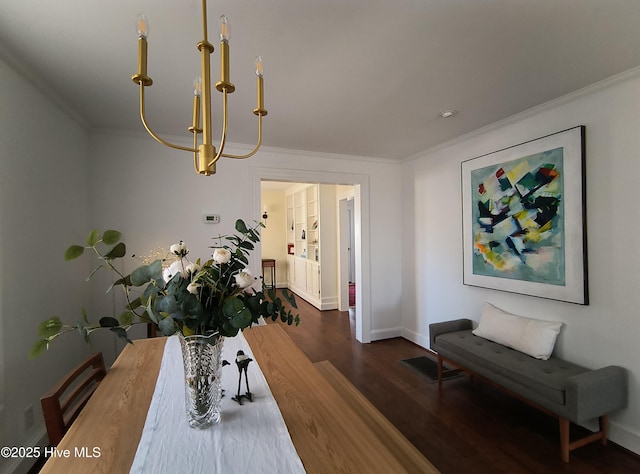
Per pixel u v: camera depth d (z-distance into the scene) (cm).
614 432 196
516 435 208
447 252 334
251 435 97
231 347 176
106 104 224
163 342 189
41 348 85
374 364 324
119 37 149
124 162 285
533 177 240
